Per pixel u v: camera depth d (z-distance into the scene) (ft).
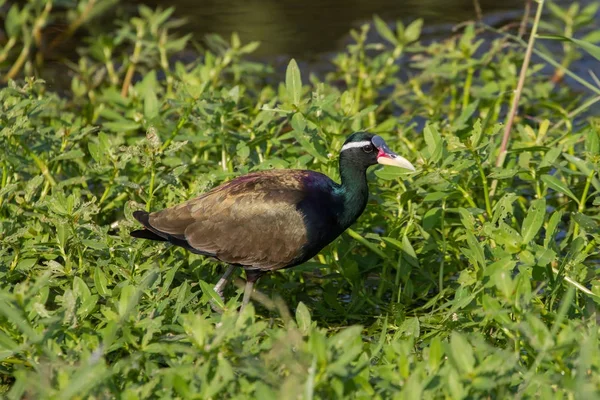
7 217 44.19
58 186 44.70
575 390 27.09
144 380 31.48
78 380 26.78
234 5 78.28
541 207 36.06
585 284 40.32
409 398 26.61
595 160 42.60
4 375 36.88
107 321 34.63
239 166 45.03
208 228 39.86
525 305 31.19
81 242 39.17
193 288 42.14
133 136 59.21
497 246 38.45
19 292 29.89
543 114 60.23
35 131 46.01
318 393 27.84
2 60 65.87
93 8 72.49
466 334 34.78
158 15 65.67
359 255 45.62
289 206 40.09
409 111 62.44
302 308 31.65
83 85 63.62
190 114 50.24
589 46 44.70
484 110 58.90
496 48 60.13
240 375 30.22
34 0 68.08
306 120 45.27
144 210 40.68
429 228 42.73
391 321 41.37
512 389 30.83
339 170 42.60
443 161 42.91
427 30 74.64
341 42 73.31
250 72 65.46
